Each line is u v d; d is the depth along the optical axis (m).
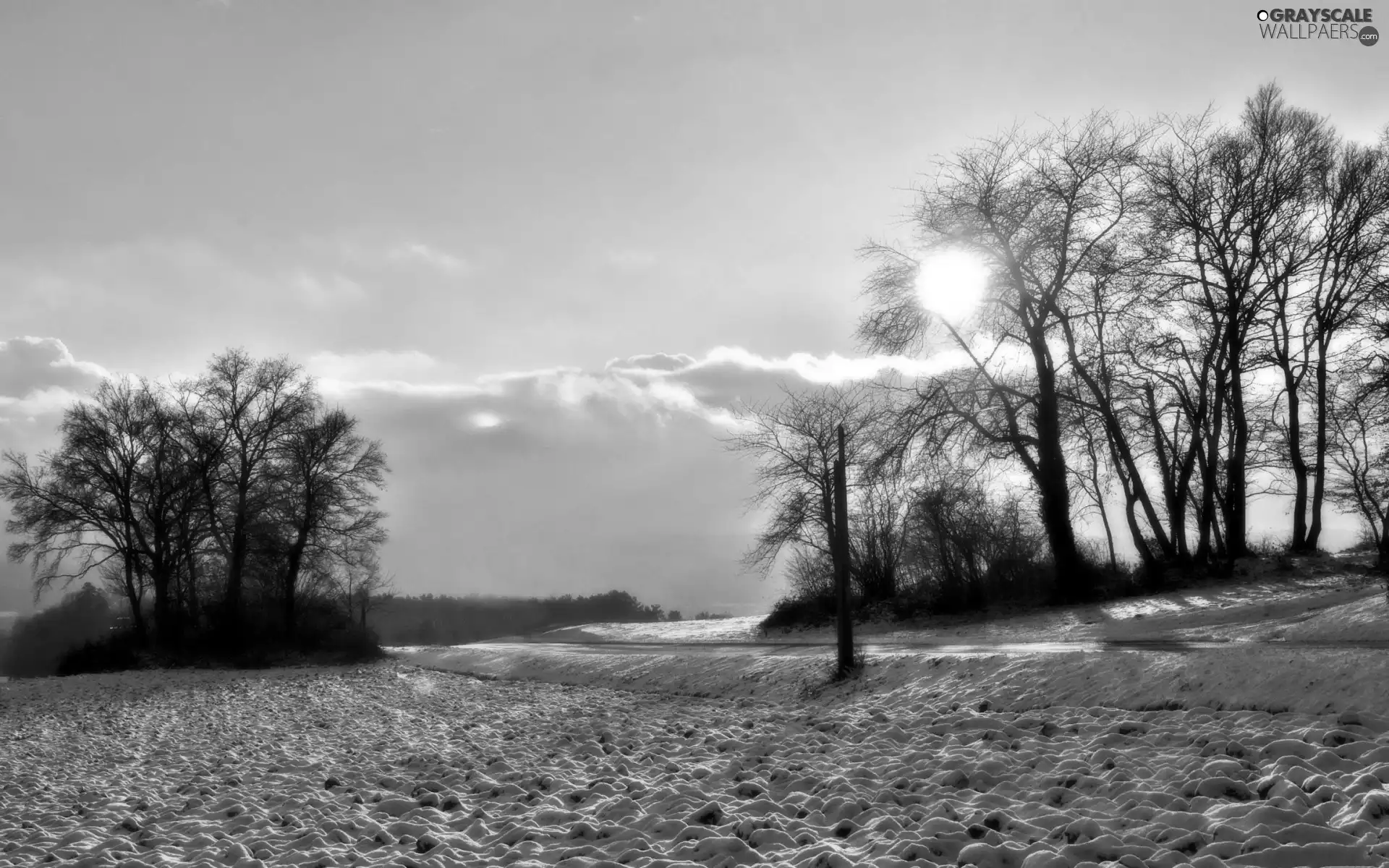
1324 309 36.97
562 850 10.97
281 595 60.06
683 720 21.52
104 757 22.73
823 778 13.30
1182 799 10.22
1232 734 12.83
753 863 9.87
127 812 15.18
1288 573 31.00
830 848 9.95
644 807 12.78
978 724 15.96
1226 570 32.50
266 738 24.38
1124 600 32.09
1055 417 35.31
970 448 35.47
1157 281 35.00
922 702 20.09
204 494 57.34
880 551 42.56
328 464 59.78
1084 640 24.72
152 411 56.91
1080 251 34.81
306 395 59.56
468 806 14.04
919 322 35.62
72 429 54.72
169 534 57.72
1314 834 8.62
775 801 12.31
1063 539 34.69
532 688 34.53
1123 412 38.56
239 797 15.84
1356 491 40.09
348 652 56.19
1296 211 35.00
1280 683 14.65
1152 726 13.96
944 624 35.50
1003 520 38.50
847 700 22.39
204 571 60.62
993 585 36.66
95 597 74.50
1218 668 15.98
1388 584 21.98
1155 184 35.03
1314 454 40.66
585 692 31.66
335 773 17.58
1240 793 10.23
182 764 20.58
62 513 53.81
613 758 16.77
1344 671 14.15
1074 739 14.20
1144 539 34.56
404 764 18.36
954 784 12.30
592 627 63.22
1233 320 35.25
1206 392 37.31
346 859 11.36
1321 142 35.16
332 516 59.94
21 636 74.12
